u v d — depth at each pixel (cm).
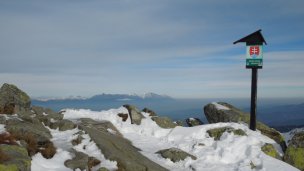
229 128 2634
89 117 2858
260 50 2794
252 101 2803
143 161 2012
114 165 1827
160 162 2150
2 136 1708
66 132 2222
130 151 2150
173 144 2528
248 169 2117
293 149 2361
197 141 2525
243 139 2455
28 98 2611
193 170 2098
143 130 2773
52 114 2523
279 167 2122
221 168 2138
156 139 2631
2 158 1462
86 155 1839
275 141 2703
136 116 2898
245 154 2314
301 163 2288
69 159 1777
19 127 1917
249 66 2828
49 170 1630
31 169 1582
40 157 1719
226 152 2292
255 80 2802
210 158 2256
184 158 2203
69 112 2919
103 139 2131
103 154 1916
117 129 2716
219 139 2552
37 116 2386
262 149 2383
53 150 1791
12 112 2400
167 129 2795
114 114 2934
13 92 2555
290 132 2902
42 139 1902
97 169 1761
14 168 1422
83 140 2058
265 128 2866
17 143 1708
